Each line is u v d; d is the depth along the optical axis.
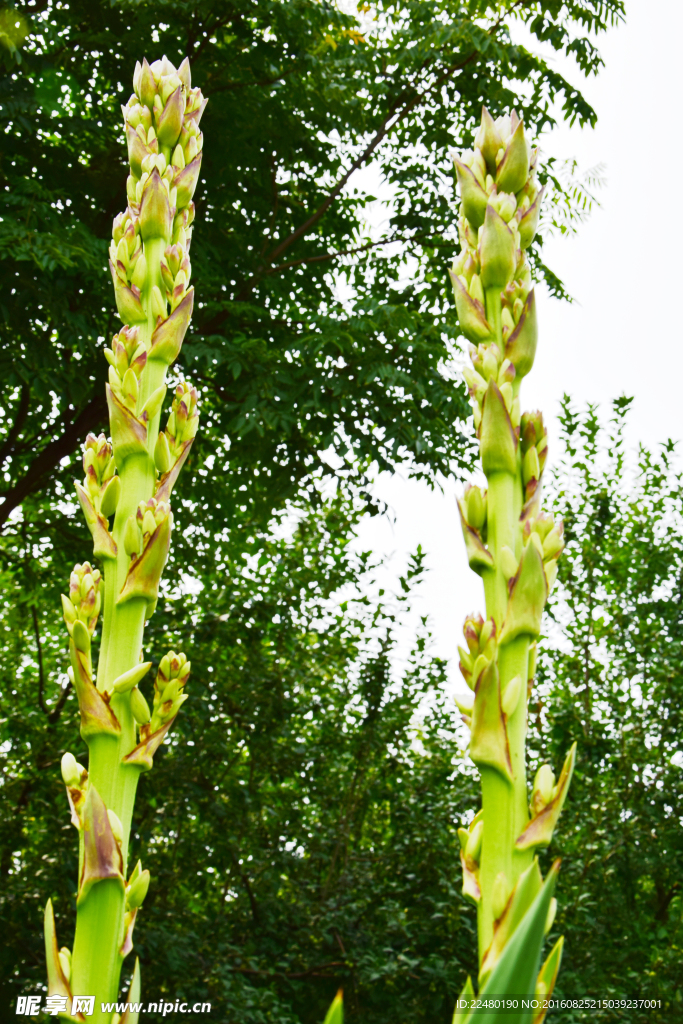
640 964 6.92
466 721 1.16
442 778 7.61
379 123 8.62
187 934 6.25
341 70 8.04
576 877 6.73
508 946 0.95
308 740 7.64
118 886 1.38
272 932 6.80
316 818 7.96
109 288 6.29
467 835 1.11
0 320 6.16
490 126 1.47
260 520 8.33
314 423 7.12
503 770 1.10
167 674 1.56
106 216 7.44
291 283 8.82
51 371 6.33
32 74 6.28
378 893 6.82
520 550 1.22
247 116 7.63
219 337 6.77
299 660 7.49
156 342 1.77
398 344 7.14
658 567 8.16
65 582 8.58
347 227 9.05
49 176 6.99
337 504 8.64
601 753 7.43
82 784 1.49
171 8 6.85
